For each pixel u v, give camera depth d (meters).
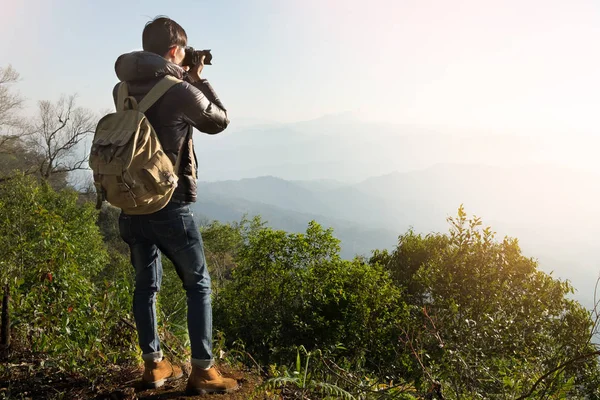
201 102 2.69
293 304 13.47
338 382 3.55
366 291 12.86
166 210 2.73
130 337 3.87
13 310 3.90
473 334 4.87
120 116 2.57
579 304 8.70
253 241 14.70
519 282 9.12
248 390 3.00
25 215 6.53
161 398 2.83
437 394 3.10
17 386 2.92
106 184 2.49
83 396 2.84
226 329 12.85
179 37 2.89
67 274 4.66
